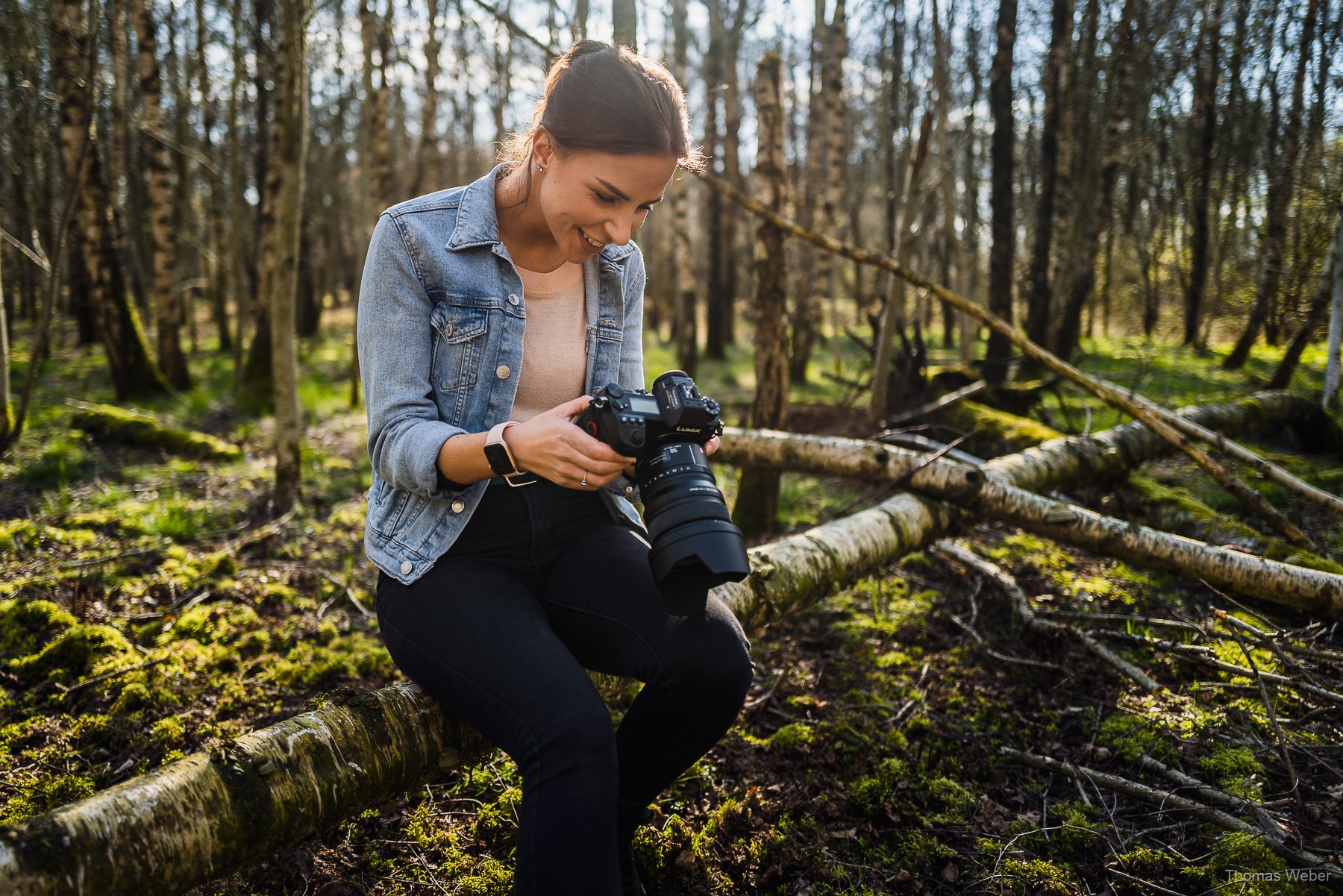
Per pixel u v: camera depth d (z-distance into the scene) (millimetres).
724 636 1472
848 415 6973
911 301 17156
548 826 1214
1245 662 2736
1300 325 7430
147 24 9289
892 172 14711
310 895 1811
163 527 4242
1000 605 3367
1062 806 2133
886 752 2379
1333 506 3457
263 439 6988
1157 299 15219
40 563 3660
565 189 1364
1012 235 9508
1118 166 10797
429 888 1833
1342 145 6914
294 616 3279
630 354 1727
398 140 18938
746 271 21078
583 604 1521
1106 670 2832
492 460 1341
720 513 1362
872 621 3225
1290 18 8758
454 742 1713
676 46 12719
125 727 2453
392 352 1459
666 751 1519
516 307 1527
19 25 7648
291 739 1522
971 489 3309
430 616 1427
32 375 5941
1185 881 1867
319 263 20766
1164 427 3678
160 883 1288
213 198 13898
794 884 1881
